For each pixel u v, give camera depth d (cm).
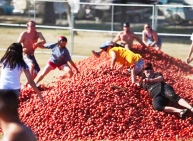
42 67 2578
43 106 1455
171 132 1404
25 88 1678
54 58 1867
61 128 1391
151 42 2588
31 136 692
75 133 1377
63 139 1368
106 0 4444
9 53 1325
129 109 1440
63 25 4250
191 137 1398
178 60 2416
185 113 1440
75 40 3862
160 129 1414
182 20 3550
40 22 4316
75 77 1623
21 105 1528
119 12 4300
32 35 1800
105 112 1421
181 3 4909
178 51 3303
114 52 1773
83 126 1393
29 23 1800
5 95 693
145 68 1516
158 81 1498
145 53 2342
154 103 1469
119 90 1490
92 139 1363
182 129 1423
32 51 1808
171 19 3594
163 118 1441
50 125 1400
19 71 1337
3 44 3459
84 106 1427
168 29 3581
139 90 1512
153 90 1486
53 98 1466
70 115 1411
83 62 2298
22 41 1791
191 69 2400
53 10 4294
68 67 1870
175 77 2006
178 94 1570
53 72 2353
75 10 4181
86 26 4300
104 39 3947
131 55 1750
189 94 1605
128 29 2328
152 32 2586
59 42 1862
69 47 3512
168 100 1482
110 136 1374
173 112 1452
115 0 4441
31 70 1778
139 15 4194
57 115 1418
